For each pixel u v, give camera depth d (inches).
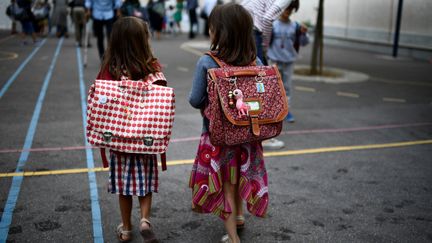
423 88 393.7
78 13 584.1
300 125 260.4
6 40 636.7
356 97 347.3
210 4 748.0
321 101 329.1
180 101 307.0
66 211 144.1
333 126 260.4
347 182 177.2
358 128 257.9
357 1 696.4
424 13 582.2
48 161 187.3
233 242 120.0
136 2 493.0
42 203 148.9
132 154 119.1
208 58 118.1
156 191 124.3
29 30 606.2
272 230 137.4
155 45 665.6
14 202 148.8
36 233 129.6
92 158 192.9
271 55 245.8
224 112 110.7
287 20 246.8
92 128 114.5
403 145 228.1
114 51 120.0
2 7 515.2
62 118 252.7
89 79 366.0
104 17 418.6
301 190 167.9
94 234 130.7
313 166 193.8
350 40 716.0
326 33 771.4
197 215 145.9
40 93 311.9
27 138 215.9
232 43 117.0
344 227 140.2
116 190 120.1
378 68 510.9
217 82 111.8
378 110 305.4
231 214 120.5
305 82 407.5
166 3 954.1
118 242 127.0
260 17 199.2
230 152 117.8
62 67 421.1
